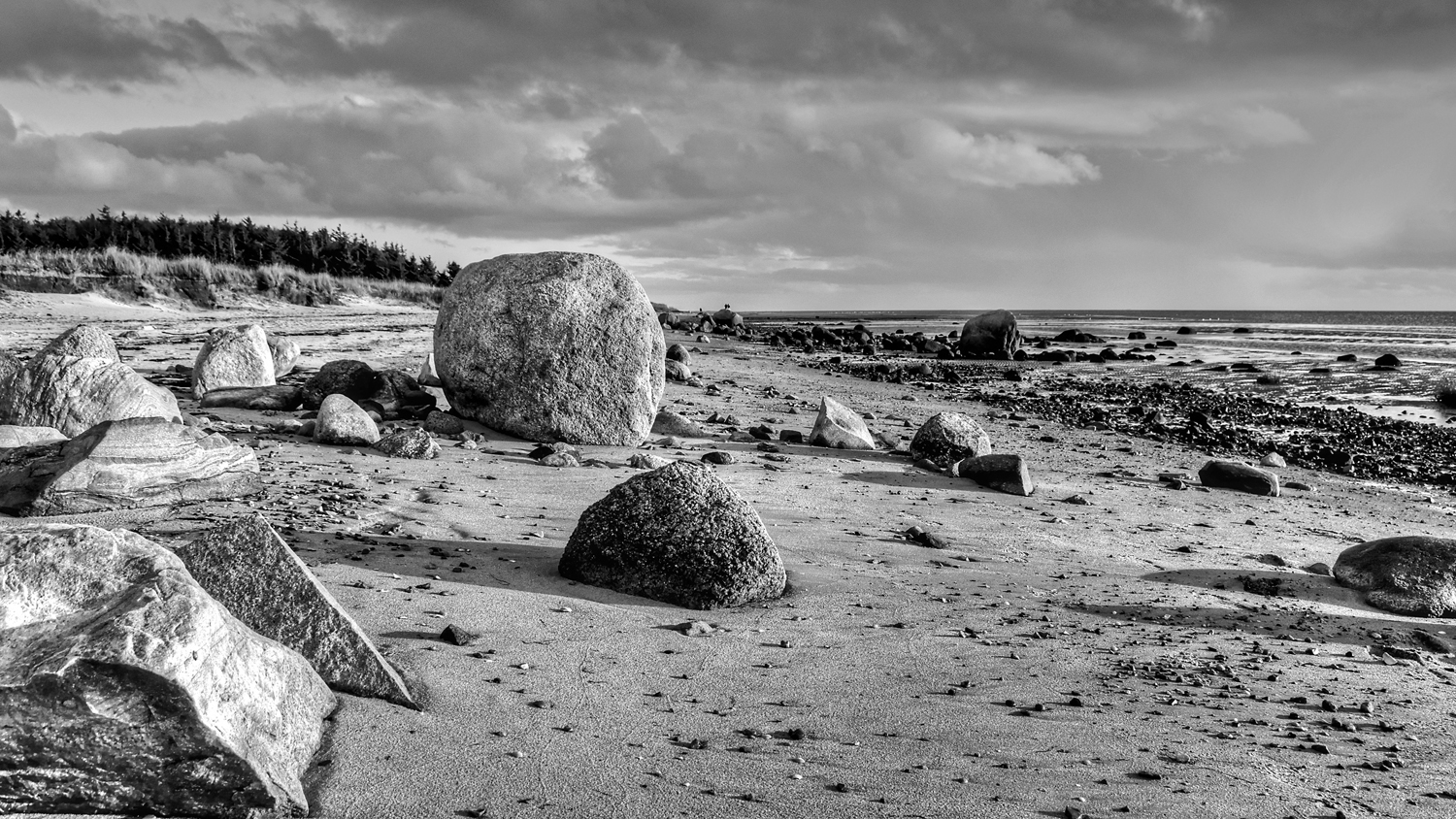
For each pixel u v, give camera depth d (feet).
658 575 21.81
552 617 19.98
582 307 40.34
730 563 21.88
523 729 14.88
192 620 11.89
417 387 46.80
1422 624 24.98
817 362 105.40
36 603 12.26
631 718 15.66
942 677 18.42
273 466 31.32
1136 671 19.44
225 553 15.37
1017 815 13.32
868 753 15.02
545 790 13.10
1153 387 92.68
